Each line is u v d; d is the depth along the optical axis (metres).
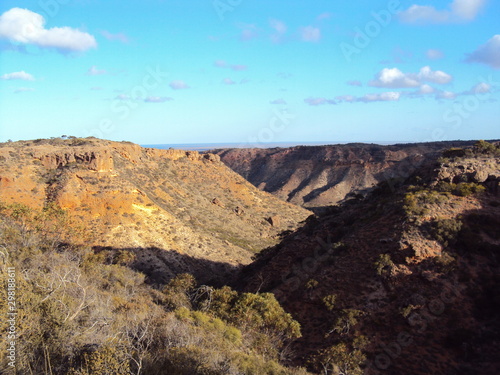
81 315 13.74
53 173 56.12
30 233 32.09
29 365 9.88
